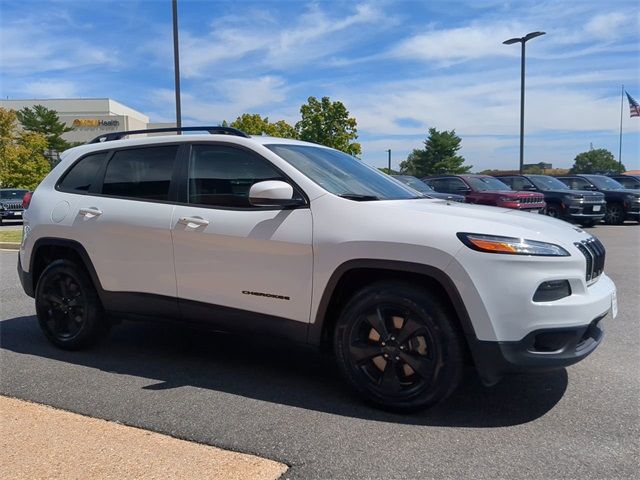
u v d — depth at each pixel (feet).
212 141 14.47
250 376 14.35
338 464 9.78
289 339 13.06
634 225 63.67
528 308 10.79
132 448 10.32
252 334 13.56
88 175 16.47
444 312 11.35
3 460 9.84
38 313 16.79
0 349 16.78
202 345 17.15
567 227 12.82
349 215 12.30
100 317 16.06
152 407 12.28
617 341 17.13
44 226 16.46
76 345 16.25
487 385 11.32
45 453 10.09
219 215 13.73
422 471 9.56
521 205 47.29
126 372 14.65
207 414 11.89
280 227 12.84
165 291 14.56
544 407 12.26
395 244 11.55
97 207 15.69
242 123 123.03
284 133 123.24
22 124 233.35
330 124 109.29
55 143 235.20
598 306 11.62
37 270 17.16
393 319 11.93
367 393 12.11
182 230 14.07
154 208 14.73
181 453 10.13
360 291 12.19
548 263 10.96
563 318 10.93
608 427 11.26
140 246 14.76
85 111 351.05
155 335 18.26
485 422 11.51
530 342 10.87
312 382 13.91
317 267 12.38
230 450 10.28
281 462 9.84
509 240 10.99
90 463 9.74
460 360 11.34
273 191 12.25
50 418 11.67
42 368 14.99
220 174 14.15
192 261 13.99
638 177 77.46
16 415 11.82
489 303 10.90
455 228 11.38
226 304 13.69
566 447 10.41
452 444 10.53
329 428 11.22
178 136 15.03
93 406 12.33
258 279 13.14
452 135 213.66
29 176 147.33
